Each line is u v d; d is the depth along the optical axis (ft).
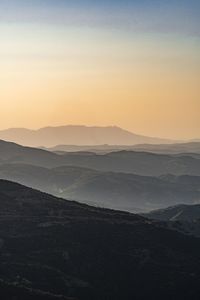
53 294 537.65
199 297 582.35
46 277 587.68
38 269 599.98
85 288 577.84
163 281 608.60
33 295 521.65
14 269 595.88
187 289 596.70
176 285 601.21
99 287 587.27
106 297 570.46
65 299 529.04
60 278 588.50
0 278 556.92
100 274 611.88
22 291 523.70
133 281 604.49
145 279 610.24
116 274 615.57
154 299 576.61
